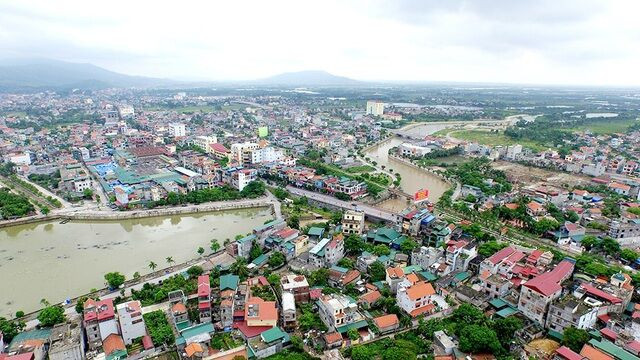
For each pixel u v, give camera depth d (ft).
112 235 644.27
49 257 563.07
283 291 431.02
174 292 416.46
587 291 414.41
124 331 373.20
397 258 528.22
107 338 369.30
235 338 379.35
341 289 462.19
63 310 411.34
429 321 394.73
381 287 458.50
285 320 392.27
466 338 359.66
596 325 394.73
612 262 538.47
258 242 564.71
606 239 563.89
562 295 423.64
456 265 501.97
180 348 358.84
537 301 397.39
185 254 570.05
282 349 367.25
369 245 559.38
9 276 508.94
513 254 502.79
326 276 477.77
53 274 513.86
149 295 447.01
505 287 441.27
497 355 352.69
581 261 496.64
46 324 388.98
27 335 369.91
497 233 634.43
